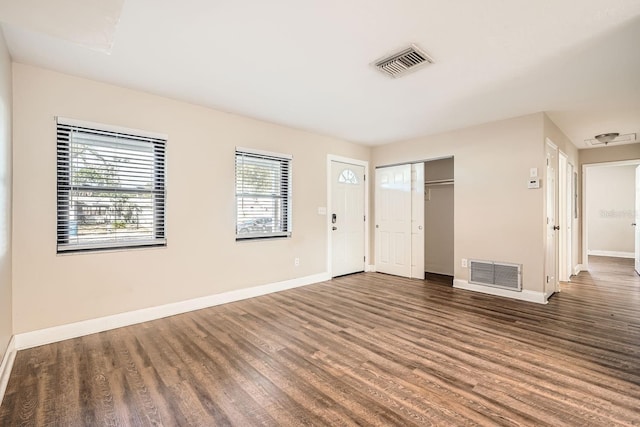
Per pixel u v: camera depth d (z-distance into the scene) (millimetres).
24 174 2434
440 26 1981
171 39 2129
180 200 3279
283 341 2553
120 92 2908
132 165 2998
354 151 5285
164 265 3162
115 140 2898
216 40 2146
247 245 3840
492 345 2465
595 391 1833
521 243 3730
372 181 5625
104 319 2793
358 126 4234
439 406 1698
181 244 3283
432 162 5578
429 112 3641
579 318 3084
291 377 2002
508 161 3846
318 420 1588
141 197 3055
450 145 4449
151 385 1906
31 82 2473
